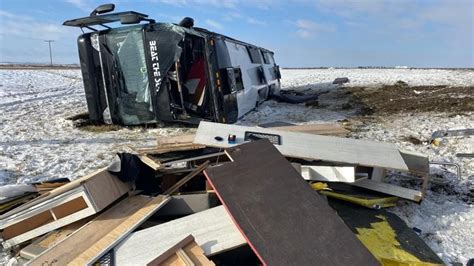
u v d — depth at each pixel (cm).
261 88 1530
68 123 1155
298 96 1845
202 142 543
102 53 1052
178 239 356
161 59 991
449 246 430
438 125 1120
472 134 840
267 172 418
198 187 522
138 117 1063
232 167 409
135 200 455
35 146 873
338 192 523
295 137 580
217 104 1002
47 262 350
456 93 1822
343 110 1510
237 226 335
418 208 529
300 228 344
